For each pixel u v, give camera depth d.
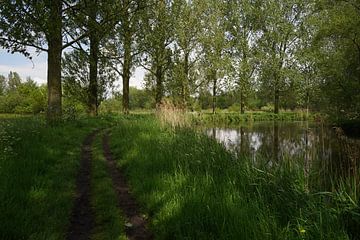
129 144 10.70
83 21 16.00
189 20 30.64
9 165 6.41
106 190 6.66
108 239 4.68
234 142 14.68
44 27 13.90
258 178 6.18
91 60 19.33
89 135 14.84
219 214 4.69
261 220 4.39
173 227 4.79
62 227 4.93
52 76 15.53
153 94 32.34
